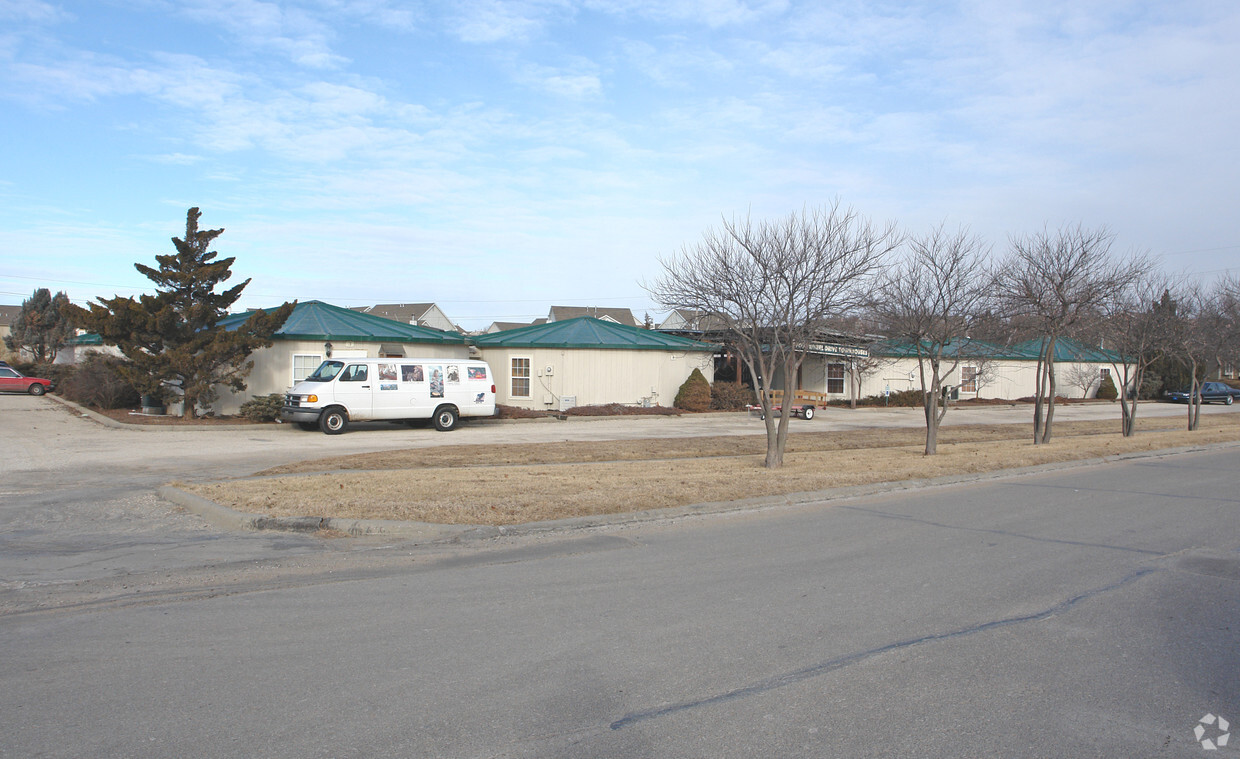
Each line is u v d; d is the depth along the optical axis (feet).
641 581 23.52
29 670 16.25
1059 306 62.75
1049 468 52.80
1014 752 13.03
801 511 36.01
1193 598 22.43
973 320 58.34
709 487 39.37
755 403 105.29
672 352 104.06
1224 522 33.86
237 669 16.34
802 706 14.75
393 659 16.96
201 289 74.95
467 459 53.01
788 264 49.03
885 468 48.73
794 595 22.15
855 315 61.62
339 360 71.97
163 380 73.51
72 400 89.10
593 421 89.81
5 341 164.55
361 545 27.91
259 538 28.81
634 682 15.80
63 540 28.40
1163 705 15.08
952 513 35.63
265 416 75.51
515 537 29.66
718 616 20.16
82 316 69.26
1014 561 26.53
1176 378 158.61
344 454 54.90
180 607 20.72
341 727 13.65
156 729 13.52
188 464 48.70
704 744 13.16
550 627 19.17
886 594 22.38
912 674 16.43
